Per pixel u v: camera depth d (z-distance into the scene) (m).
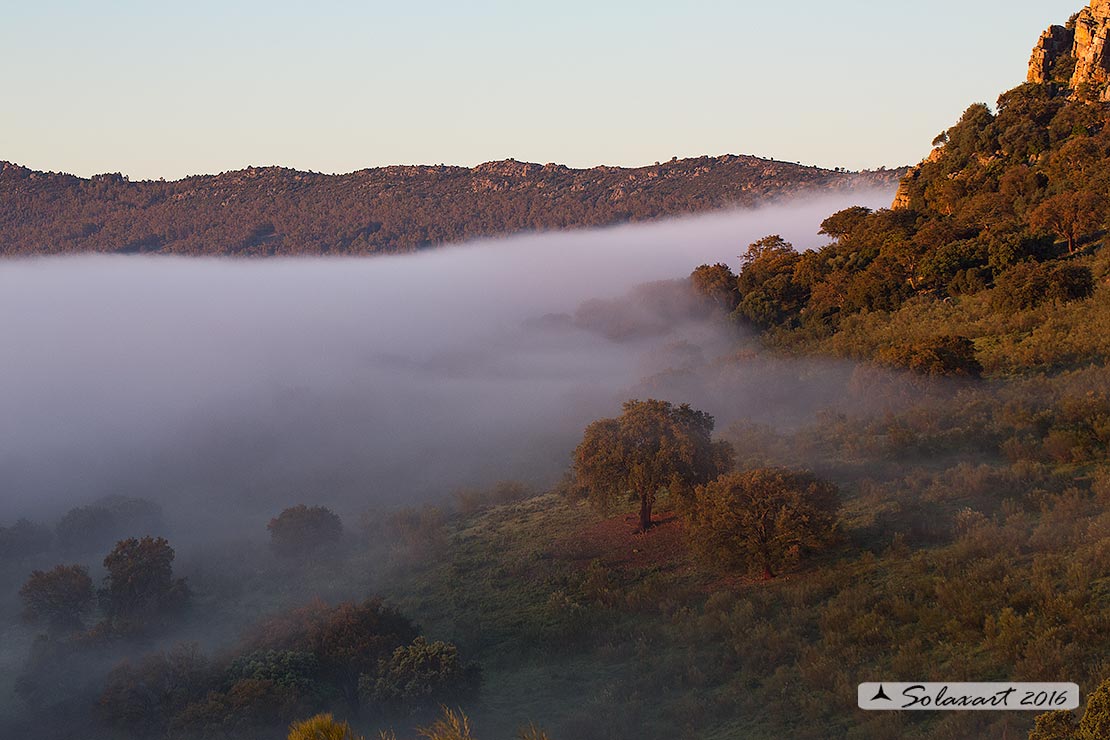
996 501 46.31
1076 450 48.25
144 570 56.91
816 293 118.31
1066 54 157.50
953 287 100.38
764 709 33.81
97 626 52.53
